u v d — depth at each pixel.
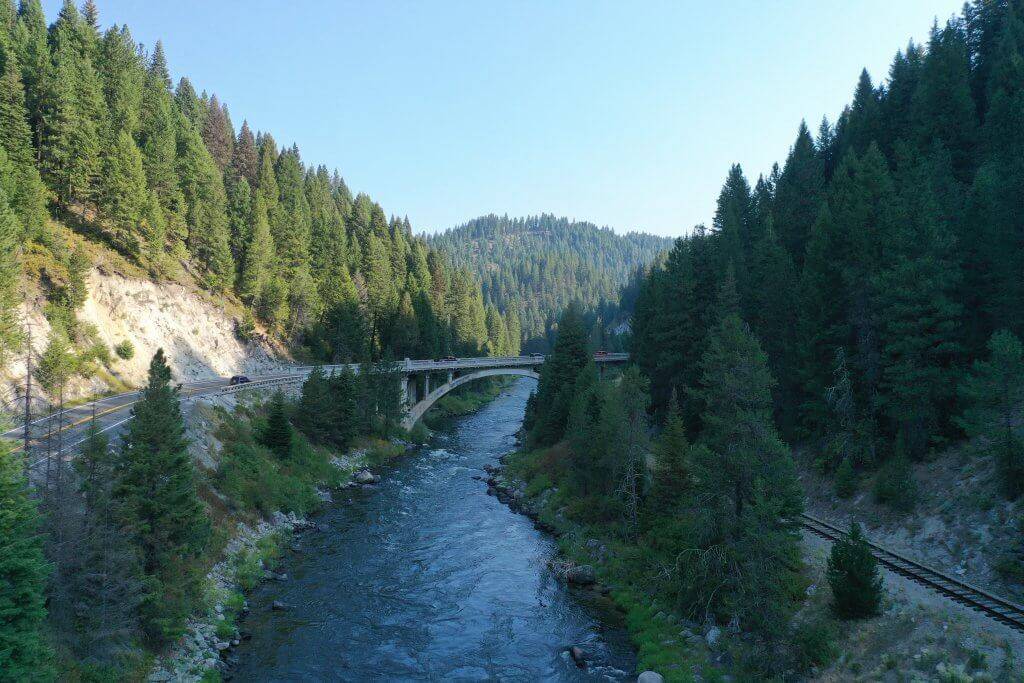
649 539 36.47
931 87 61.31
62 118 72.56
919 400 34.38
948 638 20.44
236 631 28.62
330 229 123.88
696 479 36.88
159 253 77.88
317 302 106.69
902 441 35.09
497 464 71.62
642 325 70.44
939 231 37.00
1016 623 21.42
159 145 84.12
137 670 22.67
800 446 45.50
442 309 151.62
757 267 58.78
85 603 21.31
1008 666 18.05
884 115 72.00
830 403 40.34
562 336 70.44
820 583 27.00
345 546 42.44
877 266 38.53
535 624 31.47
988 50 70.31
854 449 38.00
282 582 35.66
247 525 40.44
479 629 30.88
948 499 30.86
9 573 16.41
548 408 69.56
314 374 64.69
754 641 24.33
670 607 30.75
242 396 60.50
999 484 28.84
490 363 108.19
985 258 36.25
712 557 26.86
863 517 34.22
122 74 94.56
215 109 137.12
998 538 26.78
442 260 171.88
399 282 143.75
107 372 60.28
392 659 27.62
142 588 24.28
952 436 34.88
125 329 67.50
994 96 51.16
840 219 44.94
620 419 40.91
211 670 24.72
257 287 93.81
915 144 58.44
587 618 32.16
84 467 23.30
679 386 55.94
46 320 55.88
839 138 86.25
